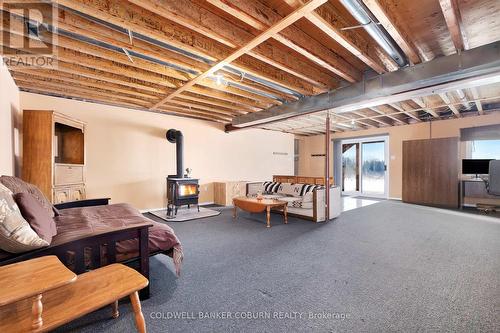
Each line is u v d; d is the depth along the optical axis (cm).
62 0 193
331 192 477
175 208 521
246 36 263
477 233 369
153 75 358
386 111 598
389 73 326
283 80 370
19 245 135
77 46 263
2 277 106
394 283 212
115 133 508
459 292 196
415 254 282
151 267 250
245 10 207
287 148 896
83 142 403
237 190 656
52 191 325
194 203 546
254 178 786
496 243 320
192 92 441
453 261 260
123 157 518
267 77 347
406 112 574
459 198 593
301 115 486
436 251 291
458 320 160
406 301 184
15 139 352
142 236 190
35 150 321
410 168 674
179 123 606
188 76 358
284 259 270
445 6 198
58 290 125
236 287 208
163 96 450
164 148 580
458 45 262
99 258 176
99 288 127
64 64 313
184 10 215
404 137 729
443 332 149
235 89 416
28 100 410
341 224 433
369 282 215
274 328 155
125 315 169
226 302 185
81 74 331
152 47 278
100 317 167
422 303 181
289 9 231
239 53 271
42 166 322
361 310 173
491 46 250
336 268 245
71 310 111
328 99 398
